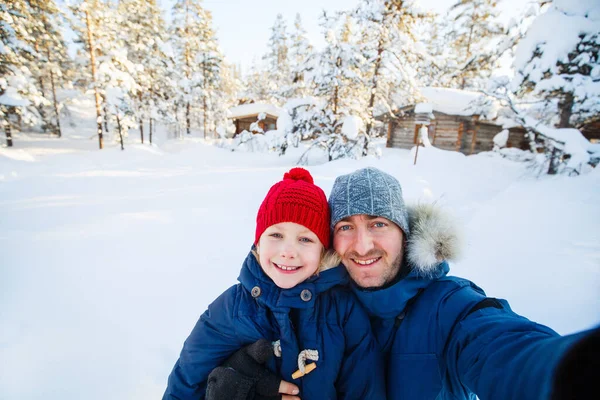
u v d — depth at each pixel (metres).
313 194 1.23
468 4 22.47
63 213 5.50
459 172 10.61
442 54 26.73
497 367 0.66
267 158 15.29
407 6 11.81
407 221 1.11
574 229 3.88
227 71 35.69
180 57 29.72
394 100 14.66
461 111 16.41
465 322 0.85
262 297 1.15
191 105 28.84
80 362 2.02
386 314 1.04
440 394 0.90
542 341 0.59
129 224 4.86
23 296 2.74
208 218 5.18
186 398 1.18
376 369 1.05
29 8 17.95
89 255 3.68
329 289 1.23
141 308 2.63
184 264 3.47
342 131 11.75
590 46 9.85
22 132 23.62
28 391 1.79
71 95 30.17
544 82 10.38
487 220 4.74
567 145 9.52
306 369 1.05
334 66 12.53
